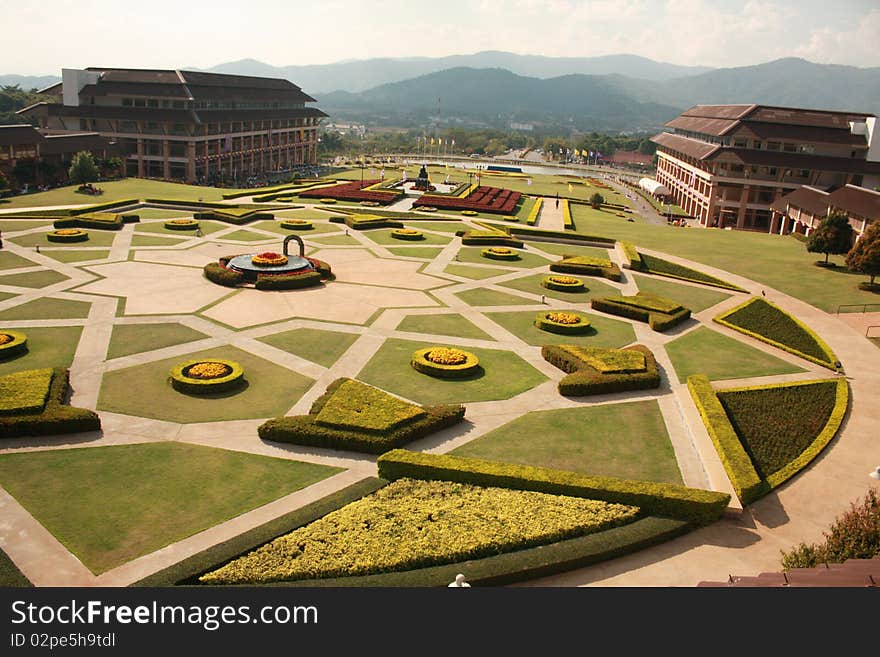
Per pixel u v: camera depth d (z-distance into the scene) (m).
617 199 165.75
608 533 27.12
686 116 192.25
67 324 50.59
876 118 124.00
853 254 70.56
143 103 156.12
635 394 43.16
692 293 68.94
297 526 26.81
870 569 21.00
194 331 50.47
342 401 37.22
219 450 33.69
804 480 33.34
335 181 153.50
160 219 95.25
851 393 44.66
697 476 33.41
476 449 35.12
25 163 124.00
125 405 38.03
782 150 130.00
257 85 192.00
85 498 29.16
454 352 46.53
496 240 87.94
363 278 68.25
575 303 63.22
